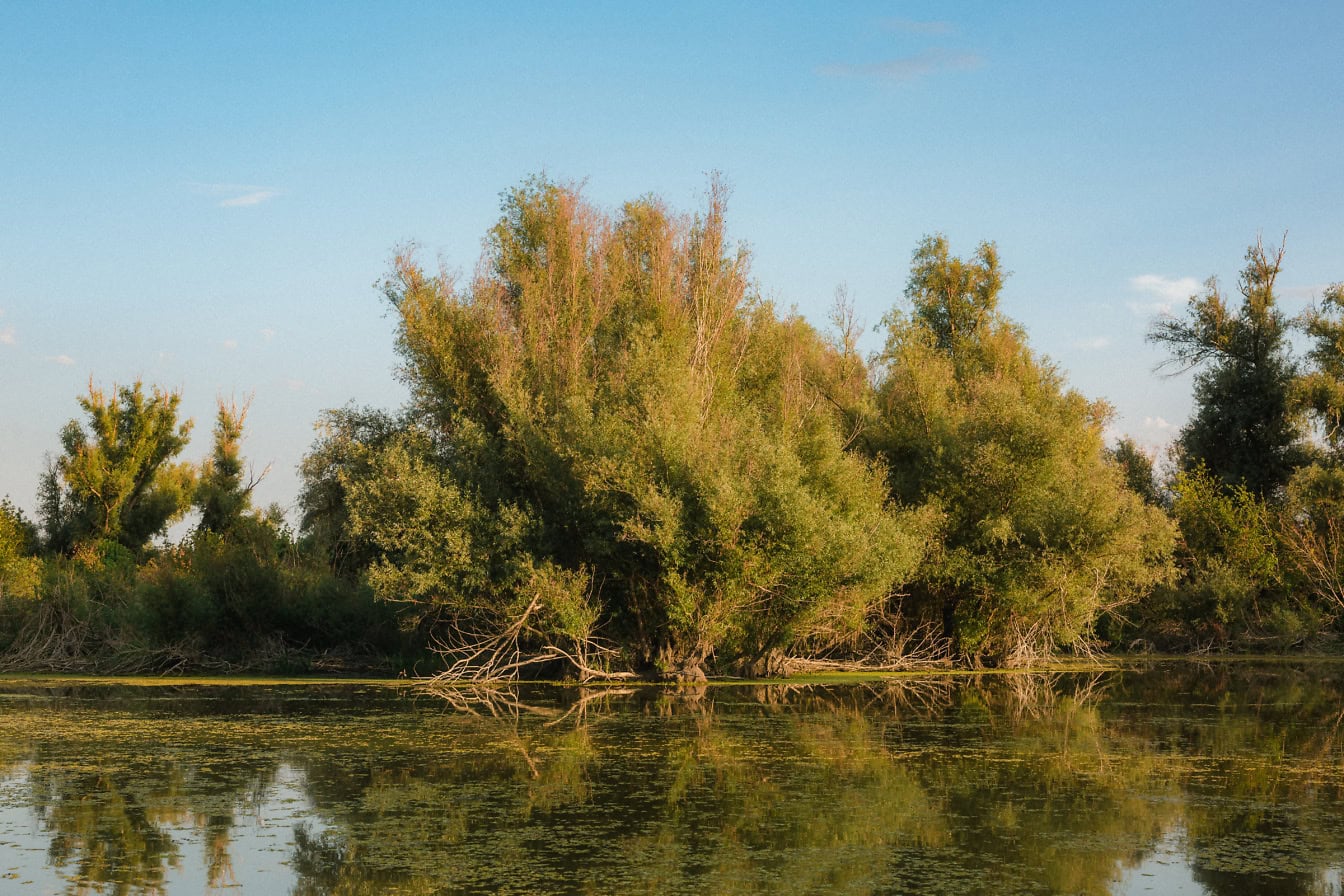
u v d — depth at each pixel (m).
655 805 11.75
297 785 12.82
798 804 11.79
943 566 29.33
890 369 35.03
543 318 28.41
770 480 24.70
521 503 26.69
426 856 9.70
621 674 26.08
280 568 30.27
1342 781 13.14
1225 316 43.91
